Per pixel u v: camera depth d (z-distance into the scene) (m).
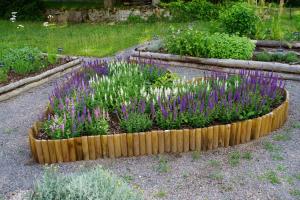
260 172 4.13
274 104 5.36
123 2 16.08
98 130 4.59
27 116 5.94
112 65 6.63
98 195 2.84
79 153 4.52
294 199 3.67
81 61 8.64
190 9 13.55
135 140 4.52
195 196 3.77
